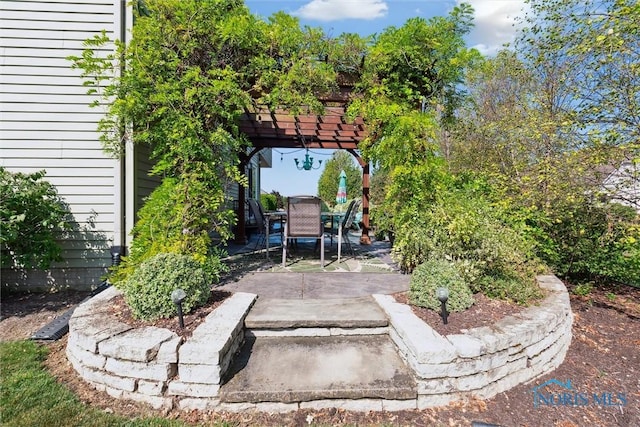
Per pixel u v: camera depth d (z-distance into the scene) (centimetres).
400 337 262
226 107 409
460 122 769
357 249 682
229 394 218
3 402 218
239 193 723
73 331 256
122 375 227
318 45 432
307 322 287
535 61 544
